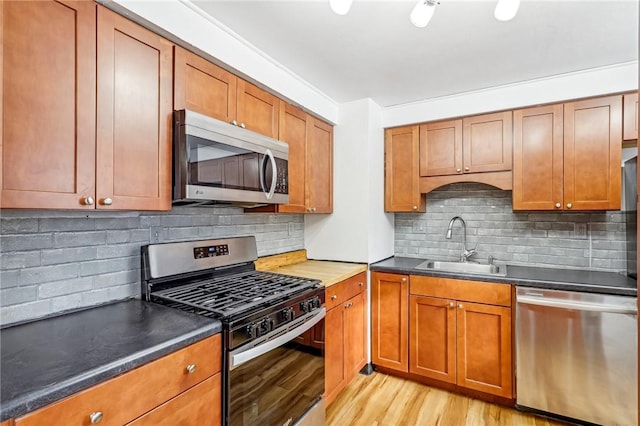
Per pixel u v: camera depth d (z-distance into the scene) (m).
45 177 1.04
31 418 0.75
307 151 2.46
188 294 1.59
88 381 0.85
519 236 2.68
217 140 1.55
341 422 2.02
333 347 2.13
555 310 1.99
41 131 1.03
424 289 2.43
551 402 2.01
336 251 2.86
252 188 1.75
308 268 2.53
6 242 1.20
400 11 1.54
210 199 1.50
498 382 2.17
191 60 1.53
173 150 1.44
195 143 1.44
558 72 2.22
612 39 1.79
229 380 1.27
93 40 1.17
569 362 1.96
